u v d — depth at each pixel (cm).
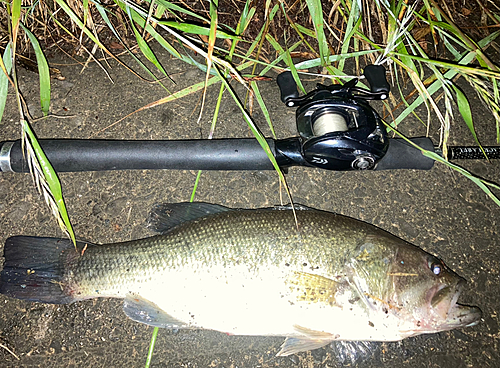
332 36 49
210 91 47
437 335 39
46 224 42
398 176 43
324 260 35
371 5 47
